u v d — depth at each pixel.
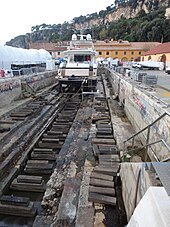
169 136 6.64
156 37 84.25
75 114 16.27
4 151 8.87
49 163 8.83
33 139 11.17
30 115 14.46
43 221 5.96
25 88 20.22
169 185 3.34
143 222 3.04
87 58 22.05
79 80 20.58
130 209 5.17
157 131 7.70
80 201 6.02
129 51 80.81
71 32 103.38
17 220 6.14
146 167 4.16
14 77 19.19
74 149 9.66
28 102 18.05
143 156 8.48
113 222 5.46
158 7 114.50
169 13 94.44
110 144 9.84
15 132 11.35
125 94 14.92
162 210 2.79
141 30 91.19
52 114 16.20
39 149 10.15
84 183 6.78
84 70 20.62
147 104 9.20
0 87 15.42
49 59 40.44
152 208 2.97
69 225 5.43
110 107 16.27
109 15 146.88
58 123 14.20
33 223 5.92
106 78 36.91
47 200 6.68
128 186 5.55
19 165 8.51
